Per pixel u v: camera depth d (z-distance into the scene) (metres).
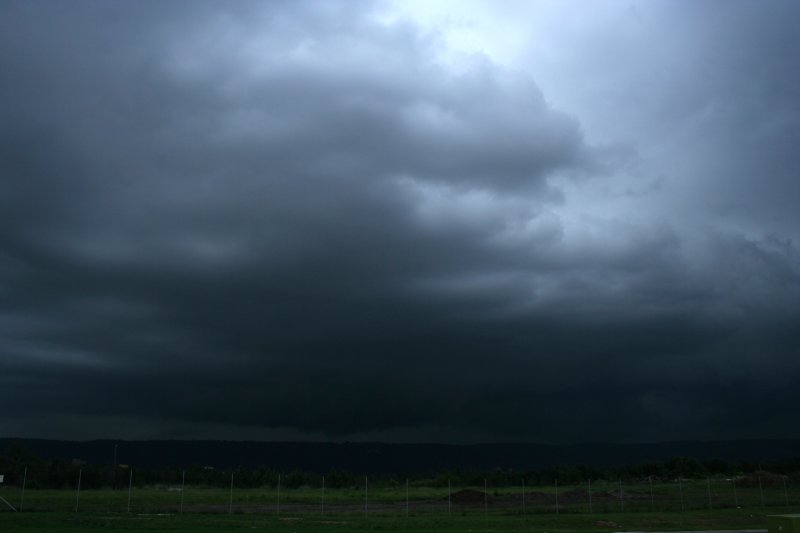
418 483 99.81
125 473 91.44
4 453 91.06
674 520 39.94
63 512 43.53
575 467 106.69
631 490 70.62
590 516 42.69
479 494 60.88
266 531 33.56
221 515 43.56
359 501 61.34
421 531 34.00
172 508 48.88
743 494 62.00
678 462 103.94
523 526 36.66
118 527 34.78
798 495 60.22
